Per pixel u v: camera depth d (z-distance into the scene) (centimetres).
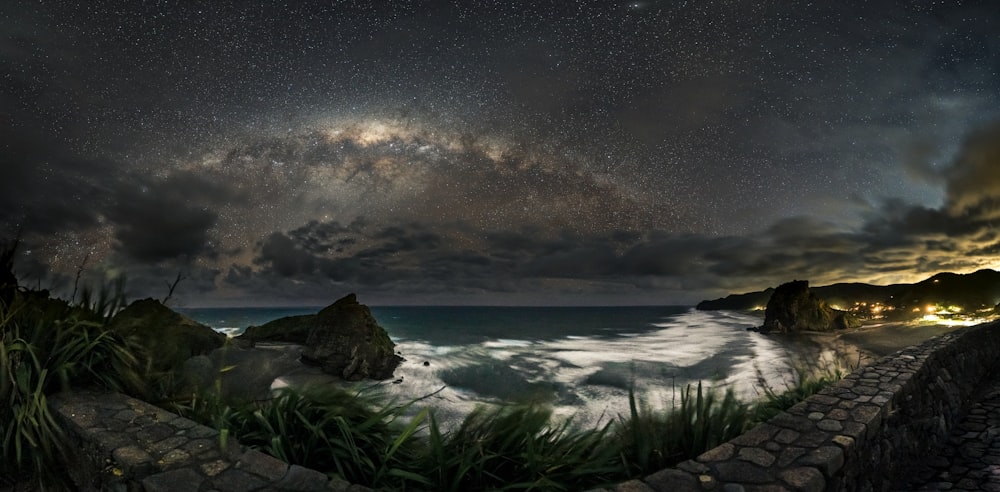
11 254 710
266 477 402
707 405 540
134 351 685
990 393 1002
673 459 488
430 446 462
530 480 414
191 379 687
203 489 379
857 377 734
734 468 427
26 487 475
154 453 441
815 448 466
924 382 779
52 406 543
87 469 465
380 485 419
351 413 504
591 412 1333
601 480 443
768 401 791
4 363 516
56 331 623
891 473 587
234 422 523
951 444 744
